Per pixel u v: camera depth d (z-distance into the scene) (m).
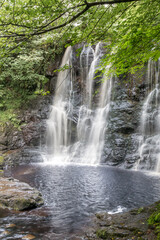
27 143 13.38
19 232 3.84
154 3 3.61
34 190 5.98
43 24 3.25
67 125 14.46
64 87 15.67
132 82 12.86
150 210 4.11
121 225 3.67
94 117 13.95
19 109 14.73
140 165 10.22
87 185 7.22
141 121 11.84
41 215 4.68
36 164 11.34
